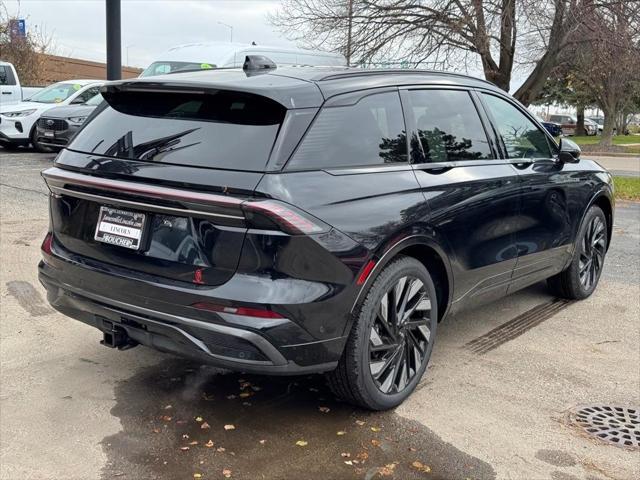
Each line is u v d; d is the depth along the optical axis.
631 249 7.74
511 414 3.57
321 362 3.10
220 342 2.94
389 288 3.38
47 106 15.10
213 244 2.94
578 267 5.48
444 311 3.96
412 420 3.46
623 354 4.48
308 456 3.09
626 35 15.05
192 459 3.03
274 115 3.11
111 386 3.75
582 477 3.01
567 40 15.44
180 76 3.51
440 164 3.85
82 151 3.44
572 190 5.14
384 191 3.36
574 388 3.92
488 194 4.07
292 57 13.93
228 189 2.87
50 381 3.78
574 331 4.90
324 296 3.00
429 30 15.41
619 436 3.38
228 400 3.62
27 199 9.20
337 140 3.25
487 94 4.53
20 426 3.28
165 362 4.10
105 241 3.27
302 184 2.99
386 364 3.46
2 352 4.15
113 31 12.16
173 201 2.95
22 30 30.16
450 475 2.98
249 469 2.97
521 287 4.77
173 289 3.00
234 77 3.38
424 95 3.93
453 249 3.80
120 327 3.32
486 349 4.50
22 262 6.12
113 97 3.66
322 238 2.98
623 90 32.03
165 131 3.25
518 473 3.02
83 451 3.07
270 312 2.88
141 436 3.22
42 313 4.85
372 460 3.07
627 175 18.06
